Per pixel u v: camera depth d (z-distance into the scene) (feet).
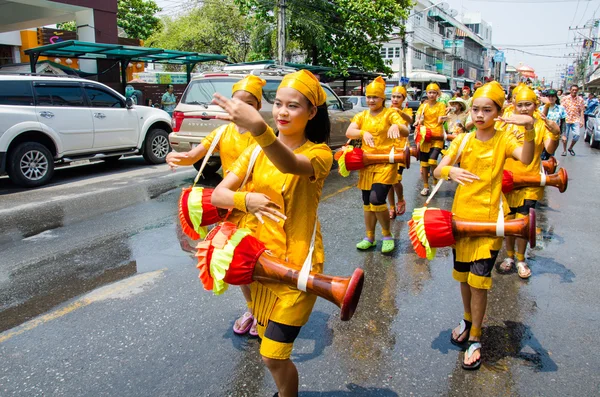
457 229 10.01
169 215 21.56
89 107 31.32
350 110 37.09
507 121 9.68
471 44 192.75
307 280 6.89
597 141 50.44
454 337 11.02
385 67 78.74
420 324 11.93
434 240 9.89
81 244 17.81
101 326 11.71
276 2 62.69
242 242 7.10
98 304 12.91
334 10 72.74
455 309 12.73
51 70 53.93
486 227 9.84
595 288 14.29
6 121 26.89
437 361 10.33
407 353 10.62
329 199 24.95
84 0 51.42
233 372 9.87
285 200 7.29
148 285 14.07
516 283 14.67
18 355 10.47
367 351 10.69
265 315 7.47
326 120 7.64
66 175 32.40
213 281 7.23
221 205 7.23
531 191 15.30
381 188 16.33
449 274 15.15
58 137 29.45
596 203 25.03
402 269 15.55
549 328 11.85
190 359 10.32
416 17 130.93
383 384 9.53
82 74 53.57
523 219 9.62
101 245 17.65
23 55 73.31
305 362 10.25
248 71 32.35
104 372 9.85
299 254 7.43
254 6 69.56
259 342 10.99
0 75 27.58
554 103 33.01
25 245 17.81
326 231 19.43
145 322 11.90
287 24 67.51
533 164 15.14
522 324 12.05
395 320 12.12
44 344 10.91
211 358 10.36
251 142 9.84
